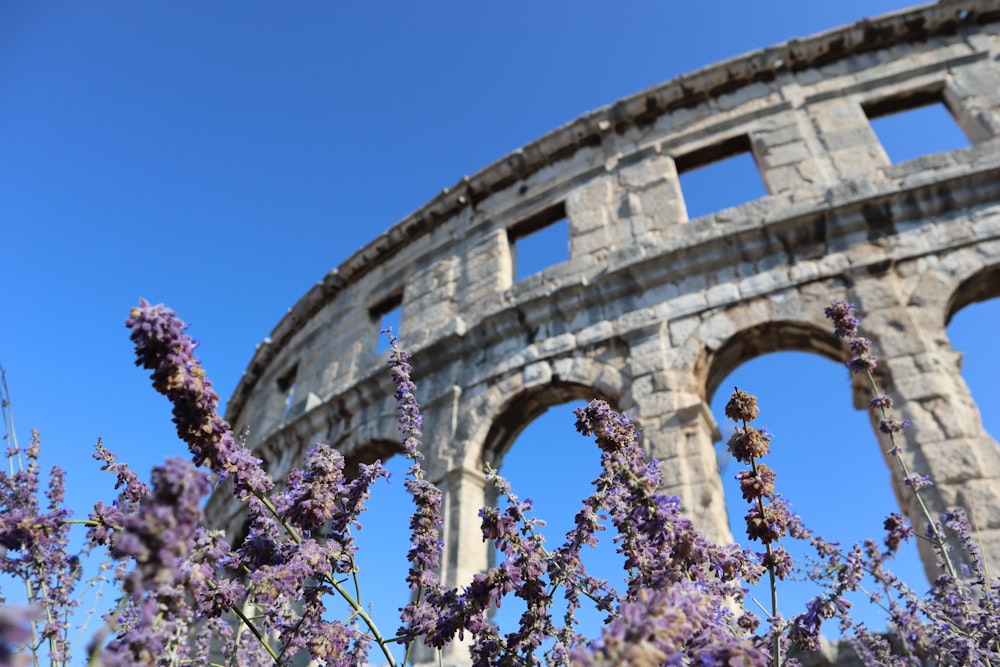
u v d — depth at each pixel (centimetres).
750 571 229
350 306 1488
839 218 852
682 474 735
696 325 863
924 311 752
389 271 1443
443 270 1288
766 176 999
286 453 1277
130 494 233
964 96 974
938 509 612
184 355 169
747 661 141
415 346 1143
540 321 1005
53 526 186
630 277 946
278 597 221
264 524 215
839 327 458
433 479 934
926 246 800
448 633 208
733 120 1106
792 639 222
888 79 1046
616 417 243
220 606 180
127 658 129
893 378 711
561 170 1252
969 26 1073
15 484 312
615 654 115
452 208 1373
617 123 1227
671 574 186
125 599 136
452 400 1005
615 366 884
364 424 1128
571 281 977
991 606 331
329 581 204
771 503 241
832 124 1019
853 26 1084
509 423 969
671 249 916
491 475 236
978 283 773
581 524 223
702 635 153
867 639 380
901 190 830
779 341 841
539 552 222
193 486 124
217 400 176
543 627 211
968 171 819
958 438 646
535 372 947
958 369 707
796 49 1112
